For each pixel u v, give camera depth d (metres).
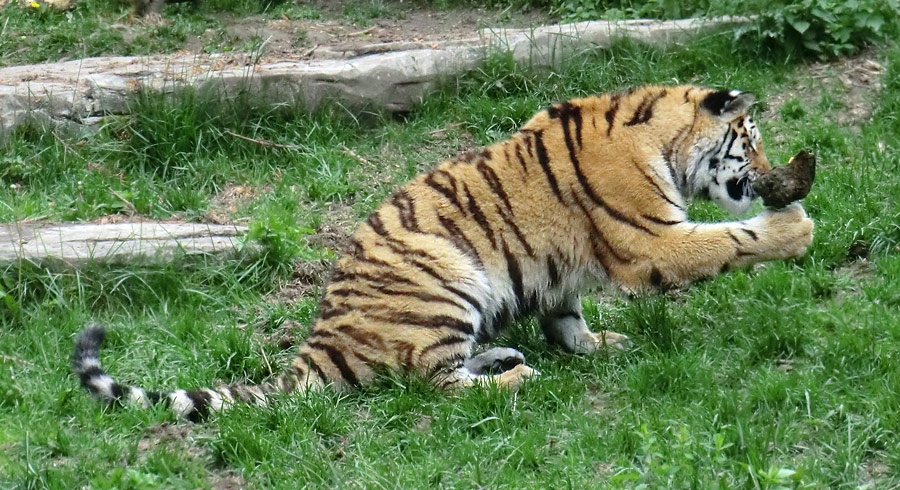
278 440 8.95
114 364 10.55
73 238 12.25
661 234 10.18
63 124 14.86
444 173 10.36
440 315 9.85
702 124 10.46
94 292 11.69
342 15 19.95
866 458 8.36
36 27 18.56
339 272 10.16
